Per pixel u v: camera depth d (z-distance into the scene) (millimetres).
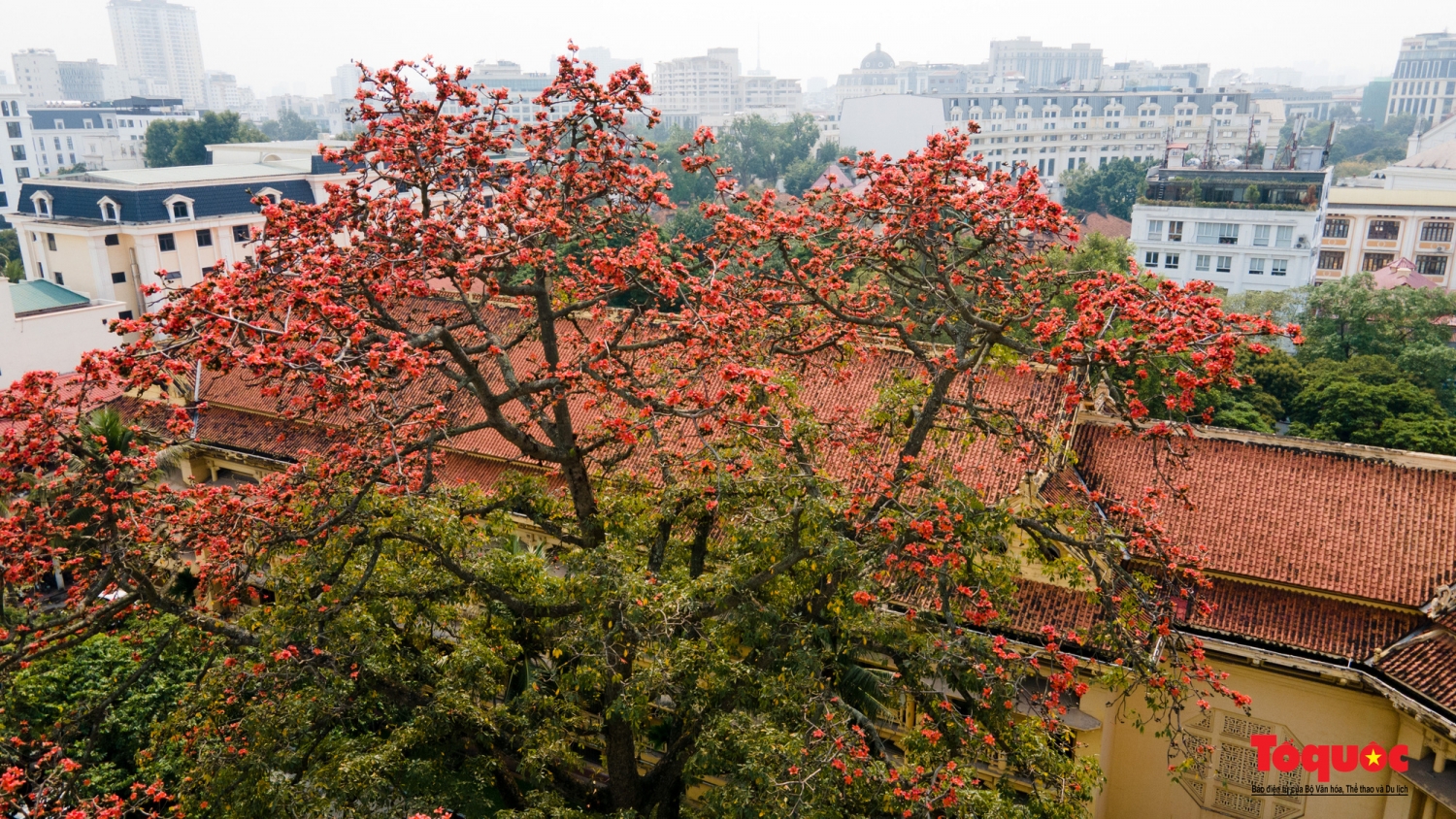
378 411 18109
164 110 194750
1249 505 27641
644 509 22219
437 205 21797
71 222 76875
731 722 17672
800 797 15617
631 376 18984
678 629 19953
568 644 18953
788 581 20047
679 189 116750
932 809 16422
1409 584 24938
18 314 66125
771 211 22000
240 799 17672
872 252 22156
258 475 38938
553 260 19969
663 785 20750
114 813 16891
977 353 20266
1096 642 20234
